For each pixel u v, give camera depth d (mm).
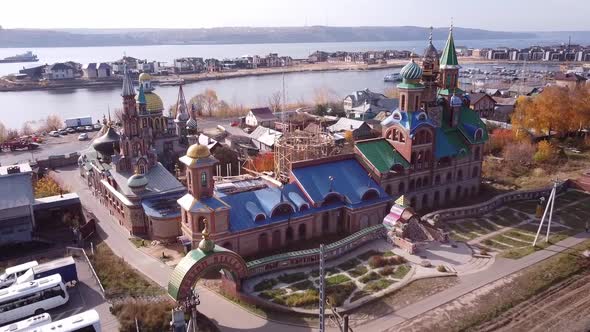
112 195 88250
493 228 81062
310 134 103500
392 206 77312
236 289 58094
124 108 85750
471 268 66250
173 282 51906
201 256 52719
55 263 62531
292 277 63281
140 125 89312
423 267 66375
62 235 80188
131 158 86375
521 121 138500
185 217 69250
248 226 69375
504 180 107250
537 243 74438
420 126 84688
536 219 84875
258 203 73438
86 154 111938
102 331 51875
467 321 53812
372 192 79812
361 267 66250
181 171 112250
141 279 64500
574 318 54531
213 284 62281
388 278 63344
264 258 64500
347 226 78125
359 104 195750
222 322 53781
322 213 76312
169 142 120438
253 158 119438
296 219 73250
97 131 175000
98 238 79062
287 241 73938
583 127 140750
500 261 68312
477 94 173625
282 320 53969
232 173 112250
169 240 76250
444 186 92938
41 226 83312
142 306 55156
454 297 58688
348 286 60562
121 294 60031
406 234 73938
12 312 54094
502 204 92562
